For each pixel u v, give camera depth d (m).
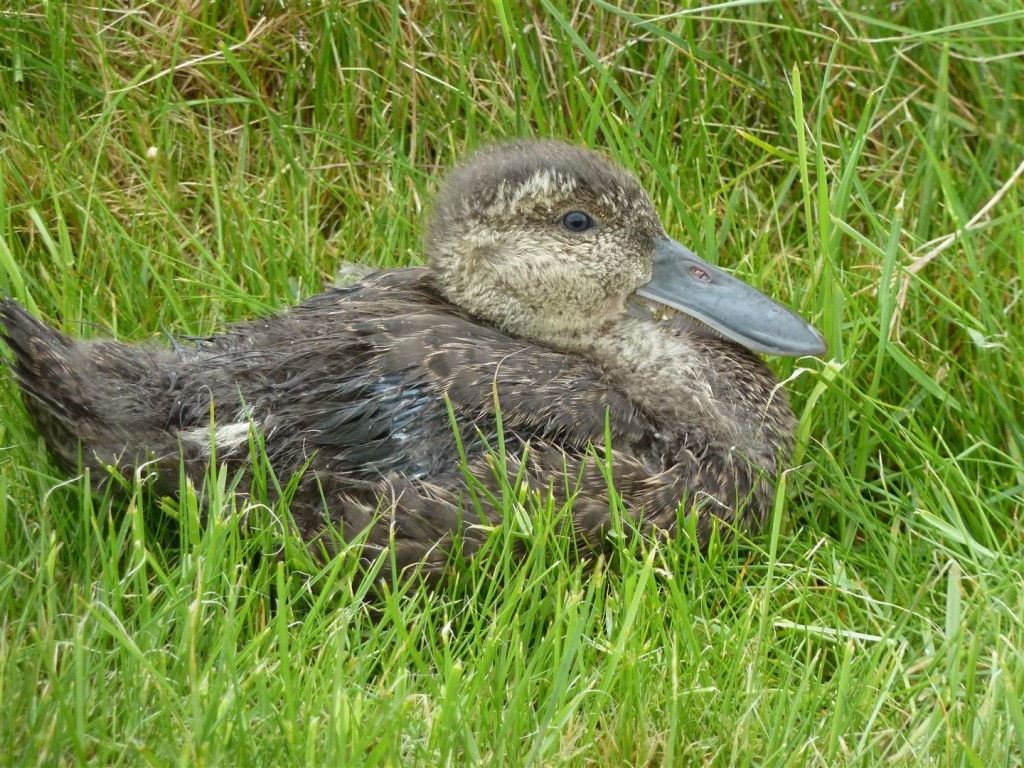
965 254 10.20
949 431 9.54
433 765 6.56
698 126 11.20
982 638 7.70
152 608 7.43
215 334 8.76
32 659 6.95
